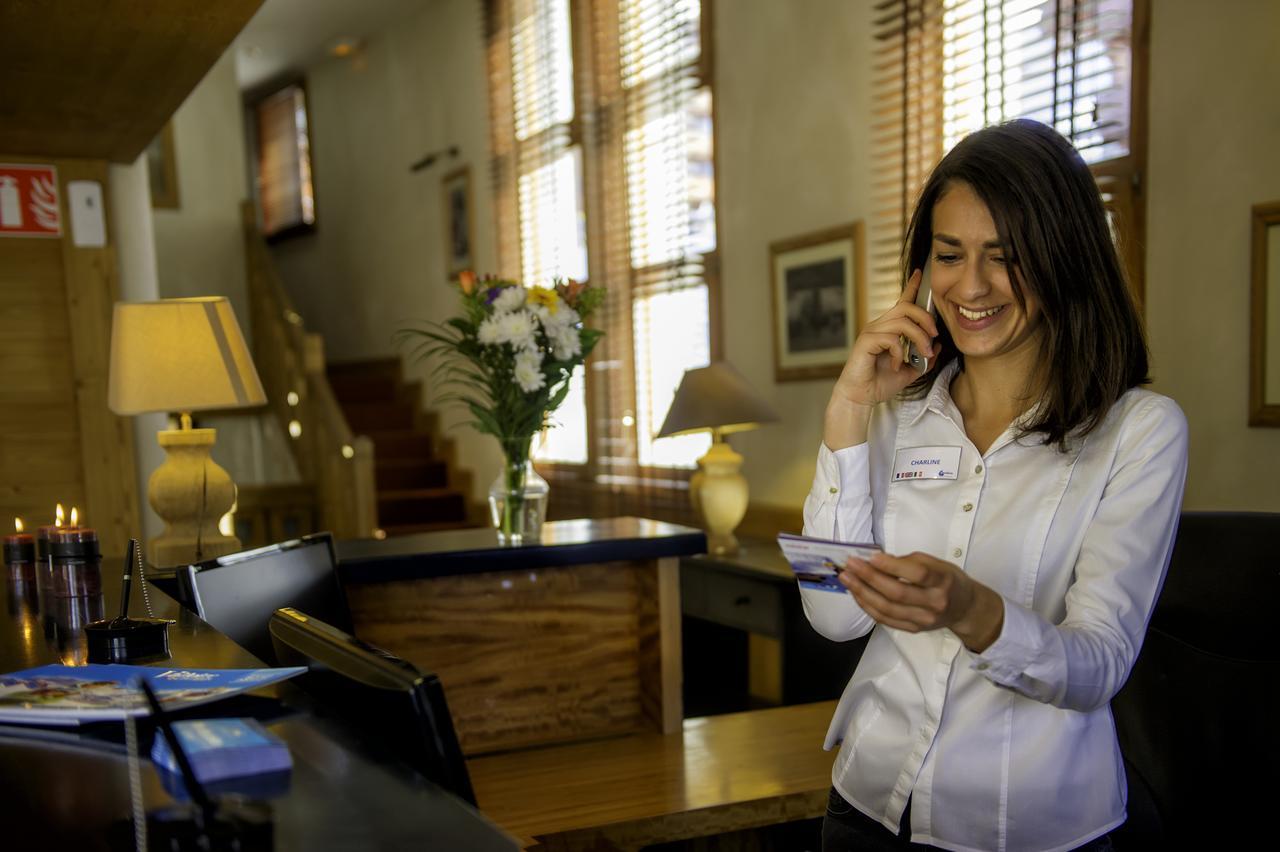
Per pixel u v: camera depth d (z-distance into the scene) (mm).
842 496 1374
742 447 5277
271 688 1088
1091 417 1198
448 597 2701
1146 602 1156
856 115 4496
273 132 11117
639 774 2475
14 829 751
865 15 4422
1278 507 2936
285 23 8883
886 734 1308
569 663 2826
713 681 5266
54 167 4363
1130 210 3312
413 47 8734
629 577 2891
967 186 1214
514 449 2818
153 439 4695
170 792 803
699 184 5566
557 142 6906
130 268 4605
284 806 766
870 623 1355
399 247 9180
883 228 4238
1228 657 1691
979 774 1225
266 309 8445
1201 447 3154
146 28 3029
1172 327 3221
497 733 2754
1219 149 3064
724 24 5305
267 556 1898
